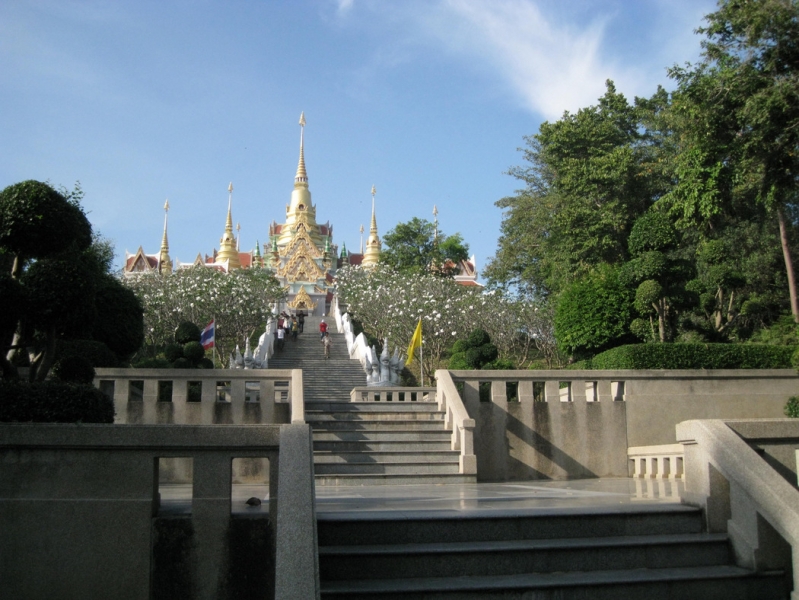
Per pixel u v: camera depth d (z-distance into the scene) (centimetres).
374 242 11888
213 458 891
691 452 1080
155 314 4356
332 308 6156
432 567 908
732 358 2111
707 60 2275
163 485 1634
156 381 1806
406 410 2027
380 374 3131
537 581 877
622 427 1948
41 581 855
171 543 872
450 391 1884
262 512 917
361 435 1864
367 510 1073
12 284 1056
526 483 1720
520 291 4862
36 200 1162
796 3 1995
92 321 1136
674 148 3634
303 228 10050
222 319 4566
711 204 2272
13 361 1395
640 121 3978
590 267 3503
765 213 2961
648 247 2422
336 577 892
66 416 970
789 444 1066
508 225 4853
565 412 1931
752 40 2078
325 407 2022
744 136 2162
